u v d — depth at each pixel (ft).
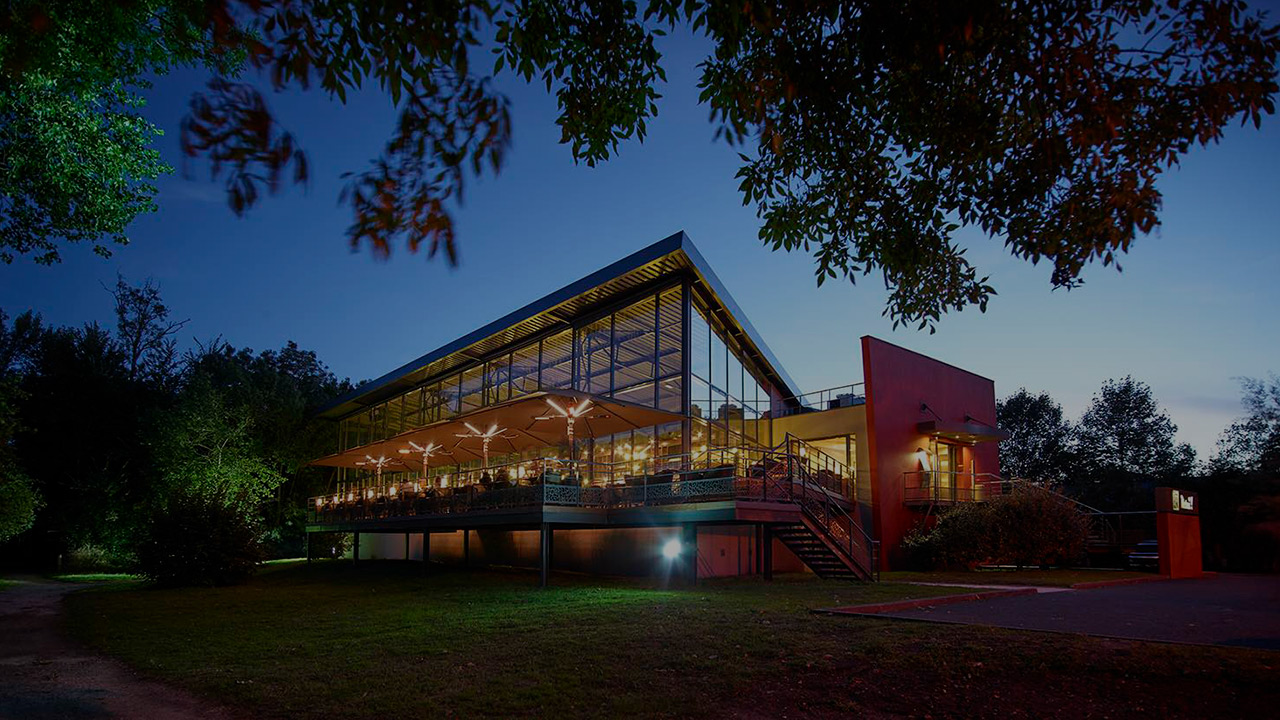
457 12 10.36
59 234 41.60
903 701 20.17
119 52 29.14
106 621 44.04
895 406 83.66
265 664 28.27
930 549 74.18
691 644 27.37
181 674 27.20
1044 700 19.35
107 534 119.44
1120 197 17.53
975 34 15.24
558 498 55.67
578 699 21.62
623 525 57.88
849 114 18.57
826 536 57.52
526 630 32.55
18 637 38.99
